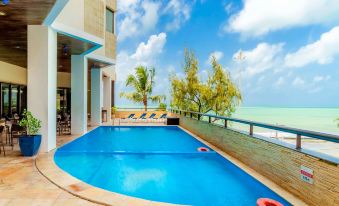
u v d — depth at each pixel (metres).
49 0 5.27
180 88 16.19
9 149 7.16
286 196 4.06
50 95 6.98
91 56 11.01
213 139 8.48
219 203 4.38
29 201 3.75
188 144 9.20
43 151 6.84
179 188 5.02
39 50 6.74
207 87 15.78
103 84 17.34
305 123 35.78
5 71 12.89
